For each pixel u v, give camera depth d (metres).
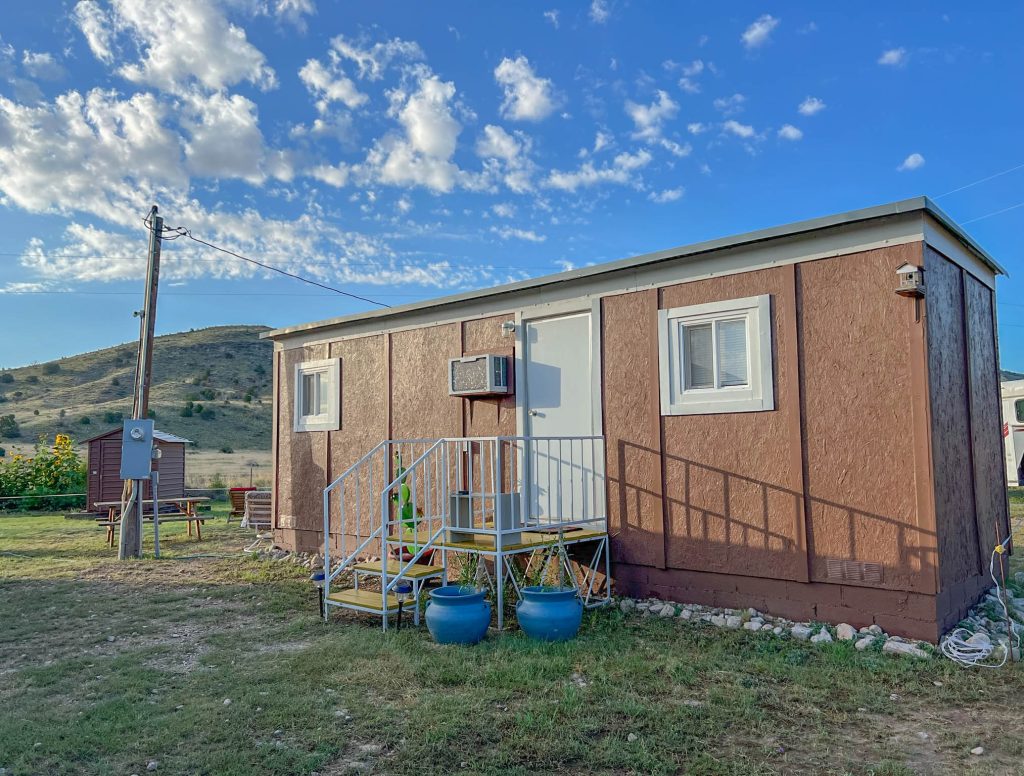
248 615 7.03
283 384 10.97
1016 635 5.57
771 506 6.27
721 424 6.59
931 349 5.75
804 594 6.08
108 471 17.86
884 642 5.48
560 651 5.41
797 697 4.48
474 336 8.59
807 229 6.05
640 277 7.16
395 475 9.23
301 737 3.93
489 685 4.71
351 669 5.11
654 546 6.96
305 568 9.42
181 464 18.50
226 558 10.62
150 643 6.08
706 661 5.16
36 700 4.68
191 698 4.59
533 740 3.82
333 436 10.12
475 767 3.54
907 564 5.58
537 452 7.92
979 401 7.07
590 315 7.52
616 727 4.01
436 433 8.90
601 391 7.38
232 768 3.55
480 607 5.78
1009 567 8.13
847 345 5.94
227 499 21.81
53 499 19.81
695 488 6.72
